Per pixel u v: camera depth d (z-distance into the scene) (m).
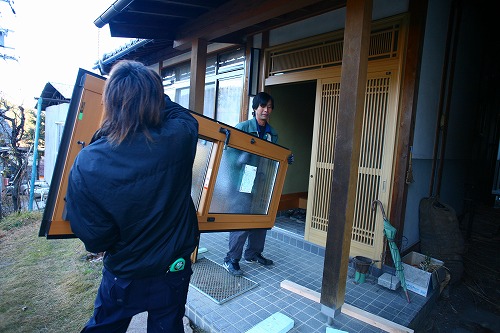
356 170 2.30
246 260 3.55
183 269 1.41
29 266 3.76
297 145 5.35
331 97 3.72
